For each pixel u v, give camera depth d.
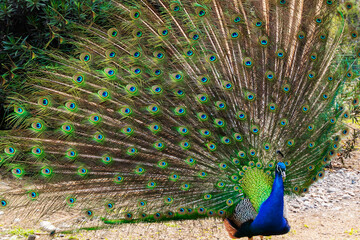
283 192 5.62
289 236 7.04
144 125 6.15
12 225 7.14
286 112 6.14
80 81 6.23
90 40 6.77
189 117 6.14
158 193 5.94
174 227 7.43
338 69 6.31
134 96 6.23
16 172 6.05
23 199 5.93
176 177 5.94
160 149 6.04
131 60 6.41
